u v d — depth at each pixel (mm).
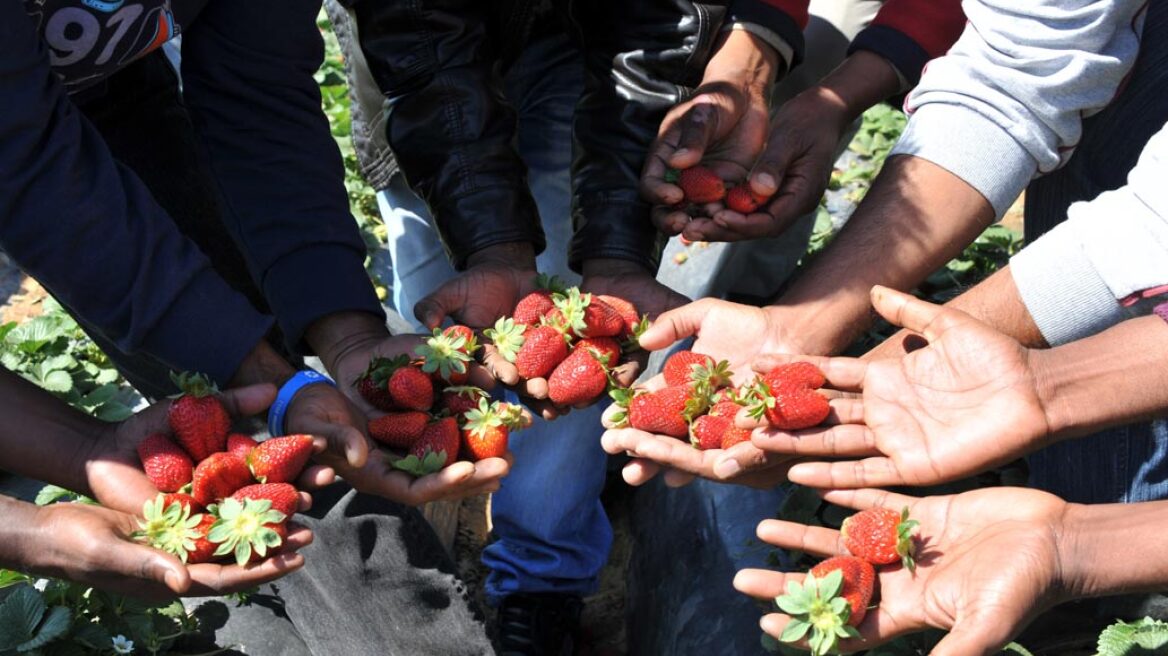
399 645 1152
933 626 870
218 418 952
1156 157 964
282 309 1089
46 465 956
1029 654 1085
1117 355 931
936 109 1133
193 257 991
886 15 1286
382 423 1020
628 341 1127
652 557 1439
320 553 1131
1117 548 850
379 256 1803
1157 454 1104
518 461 1265
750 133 1222
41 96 915
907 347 1040
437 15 1181
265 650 1196
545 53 1333
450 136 1193
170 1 1022
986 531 883
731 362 1100
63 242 944
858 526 912
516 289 1171
